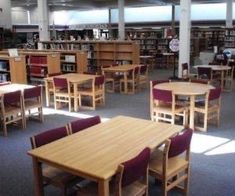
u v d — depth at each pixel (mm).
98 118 3422
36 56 9117
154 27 19500
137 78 8633
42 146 2658
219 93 5156
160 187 3268
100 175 2125
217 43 16281
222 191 3268
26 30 21500
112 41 11031
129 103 7227
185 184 3076
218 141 4656
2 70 8305
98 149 2568
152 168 2818
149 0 16875
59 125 5590
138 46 10938
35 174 2617
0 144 4684
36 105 5637
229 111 6387
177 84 5656
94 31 18031
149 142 2719
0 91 5359
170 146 2643
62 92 6672
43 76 9016
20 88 5633
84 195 2463
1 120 5262
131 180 2311
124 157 2410
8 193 3277
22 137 4984
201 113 5387
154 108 5141
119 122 3287
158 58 14125
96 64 11555
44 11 12812
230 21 16250
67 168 2285
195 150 4324
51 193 3207
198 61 12289
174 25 19031
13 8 21578
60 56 9648
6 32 12875
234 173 3658
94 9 21922
